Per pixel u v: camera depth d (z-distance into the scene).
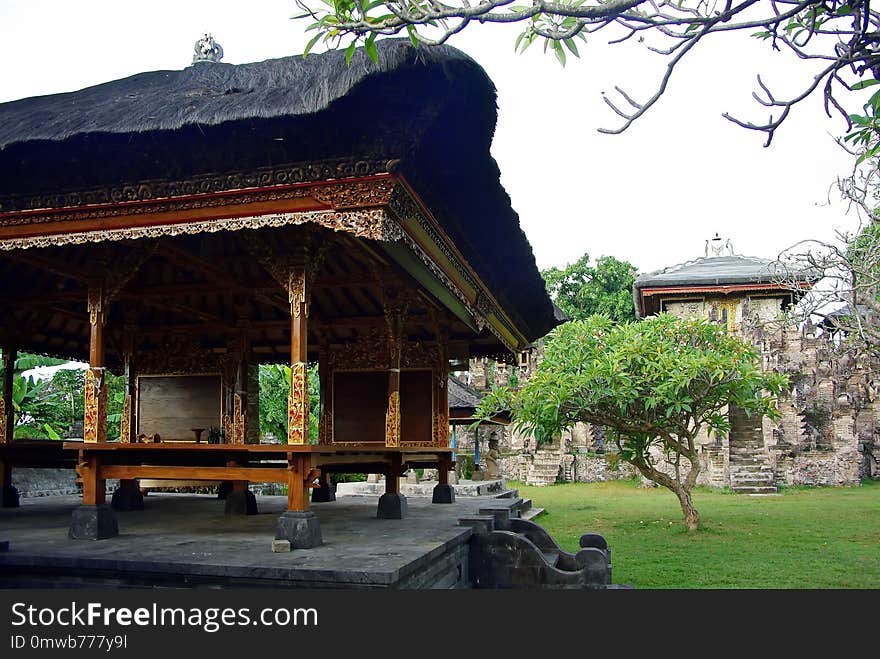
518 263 11.52
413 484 22.52
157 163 7.14
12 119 7.72
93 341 8.01
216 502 12.91
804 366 30.75
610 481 31.95
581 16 4.08
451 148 7.24
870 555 12.98
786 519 18.23
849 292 10.67
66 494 15.49
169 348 13.45
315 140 6.66
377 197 6.62
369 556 6.52
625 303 42.47
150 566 6.16
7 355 11.84
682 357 15.68
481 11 4.09
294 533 6.96
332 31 4.48
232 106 6.63
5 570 6.54
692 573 11.45
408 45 6.06
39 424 18.64
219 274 9.79
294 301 7.38
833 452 28.69
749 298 33.47
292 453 7.09
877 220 9.43
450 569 7.90
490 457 25.97
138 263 8.22
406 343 12.90
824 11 4.34
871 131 5.27
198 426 13.00
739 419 29.52
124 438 12.37
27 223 7.61
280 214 6.89
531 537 10.27
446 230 8.64
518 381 30.20
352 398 12.93
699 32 4.17
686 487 16.72
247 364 12.19
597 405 16.50
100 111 7.28
